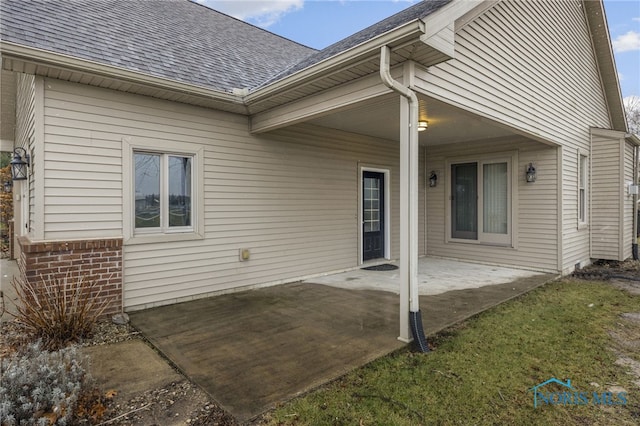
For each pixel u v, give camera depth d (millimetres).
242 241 5812
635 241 9328
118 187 4586
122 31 5625
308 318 4422
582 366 3154
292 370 3047
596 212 8500
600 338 3785
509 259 7723
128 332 3988
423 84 3787
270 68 7176
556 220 7082
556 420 2391
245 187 5840
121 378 2914
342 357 3303
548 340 3727
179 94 4781
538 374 3006
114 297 4523
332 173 7156
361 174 7734
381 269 7629
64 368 2512
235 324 4207
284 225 6367
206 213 5391
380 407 2514
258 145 5988
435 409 2498
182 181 5254
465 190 8516
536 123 6277
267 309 4801
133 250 4707
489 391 2738
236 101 5195
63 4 5508
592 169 8562
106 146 4496
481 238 8188
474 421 2373
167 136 4996
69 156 4234
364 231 8008
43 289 3996
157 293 4922
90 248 4332
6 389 2225
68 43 4383
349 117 6055
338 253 7301
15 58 3605
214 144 5469
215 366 3123
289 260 6449
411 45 3307
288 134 6406
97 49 4602
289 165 6434
